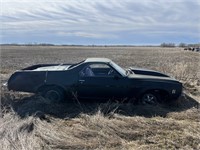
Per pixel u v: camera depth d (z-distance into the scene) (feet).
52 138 15.89
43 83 23.35
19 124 17.83
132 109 21.99
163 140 15.97
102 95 23.21
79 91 23.16
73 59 97.35
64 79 23.17
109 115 20.07
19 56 119.44
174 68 46.73
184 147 15.15
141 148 14.97
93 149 14.84
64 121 19.15
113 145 15.31
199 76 41.11
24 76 23.57
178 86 23.32
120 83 22.82
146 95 23.43
